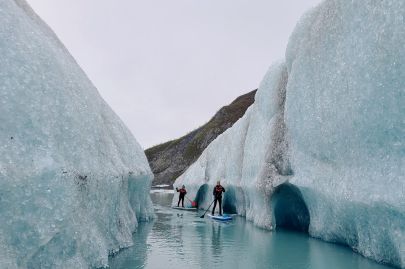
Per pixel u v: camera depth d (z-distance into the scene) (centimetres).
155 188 5338
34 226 432
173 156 6744
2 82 463
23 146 451
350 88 762
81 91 683
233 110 6412
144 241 920
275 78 1308
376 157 684
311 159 958
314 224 999
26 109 474
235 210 1941
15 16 552
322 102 890
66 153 524
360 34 743
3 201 409
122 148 1025
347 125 771
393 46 629
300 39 1070
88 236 558
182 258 726
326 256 751
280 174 1141
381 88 653
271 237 1015
